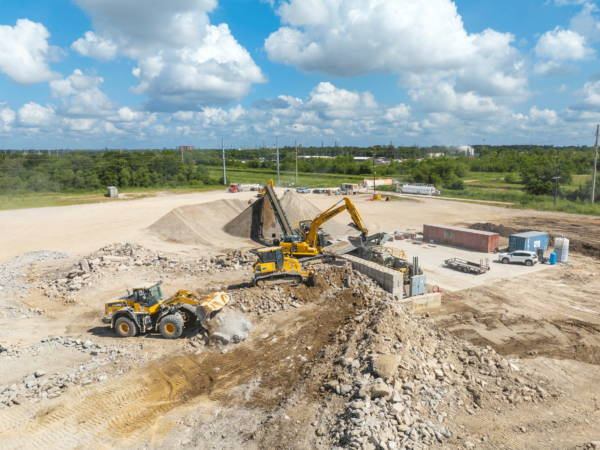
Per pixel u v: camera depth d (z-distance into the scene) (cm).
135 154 12744
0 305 2298
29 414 1259
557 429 1178
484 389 1332
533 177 8625
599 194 7244
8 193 8662
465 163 15875
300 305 2128
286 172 15388
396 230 4803
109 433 1172
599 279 2831
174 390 1395
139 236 4150
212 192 9356
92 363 1577
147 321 1833
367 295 2150
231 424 1189
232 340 1756
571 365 1645
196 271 2877
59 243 4019
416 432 1073
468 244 3822
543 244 3644
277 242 3216
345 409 1164
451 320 2128
